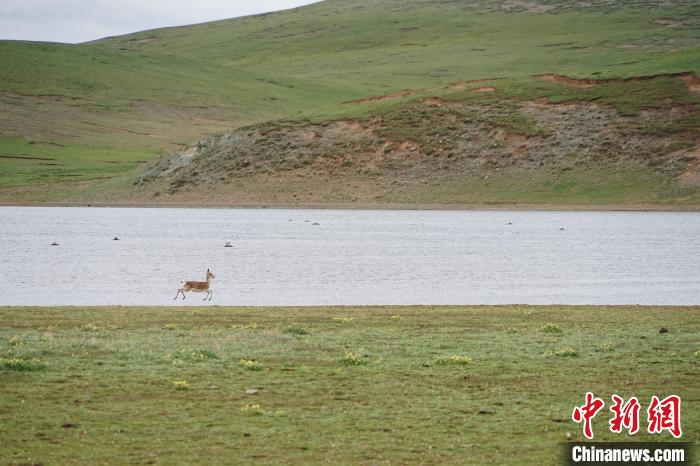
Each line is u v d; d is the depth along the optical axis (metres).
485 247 99.62
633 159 161.12
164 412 27.12
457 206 155.88
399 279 71.94
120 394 29.16
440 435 25.23
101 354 35.31
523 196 157.00
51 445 23.72
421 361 35.03
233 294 62.72
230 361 34.53
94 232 119.50
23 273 75.00
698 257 88.69
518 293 63.72
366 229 124.25
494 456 23.45
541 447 24.27
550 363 34.75
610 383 31.48
